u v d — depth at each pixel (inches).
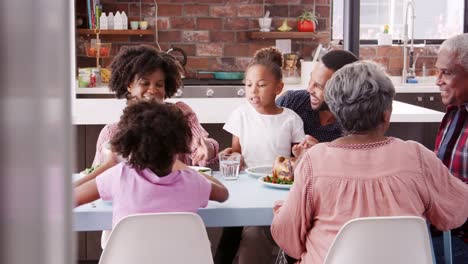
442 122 89.2
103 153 82.2
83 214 72.2
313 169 64.4
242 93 232.8
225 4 259.0
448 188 66.8
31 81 4.8
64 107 5.2
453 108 87.7
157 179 67.4
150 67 94.2
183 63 242.8
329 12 262.4
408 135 136.9
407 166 64.2
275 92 98.7
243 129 99.7
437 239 85.3
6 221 4.7
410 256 62.6
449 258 75.6
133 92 95.8
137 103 69.3
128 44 256.7
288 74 244.2
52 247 5.1
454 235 83.9
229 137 130.4
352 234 61.0
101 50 239.5
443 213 66.4
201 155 94.4
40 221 5.0
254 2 259.9
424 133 144.5
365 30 264.7
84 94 223.1
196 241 64.5
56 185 5.2
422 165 65.2
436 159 67.0
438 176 66.2
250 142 98.8
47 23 5.0
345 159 64.1
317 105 100.0
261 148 98.4
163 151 66.9
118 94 97.4
